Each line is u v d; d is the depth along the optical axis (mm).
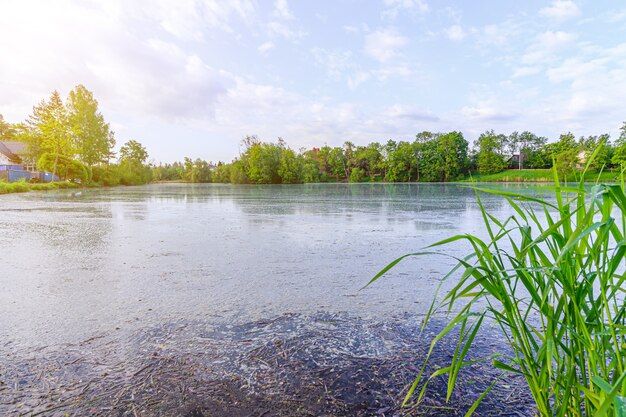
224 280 2545
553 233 749
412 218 6254
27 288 2365
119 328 1725
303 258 3232
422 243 3938
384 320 1824
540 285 816
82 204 10000
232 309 1979
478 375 1288
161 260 3172
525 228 831
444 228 5031
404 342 1574
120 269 2859
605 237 663
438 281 2506
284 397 1174
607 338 700
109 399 1158
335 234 4574
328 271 2785
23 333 1665
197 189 23078
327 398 1167
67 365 1373
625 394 506
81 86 29875
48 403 1134
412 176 49062
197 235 4547
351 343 1566
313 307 2012
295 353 1479
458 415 1063
